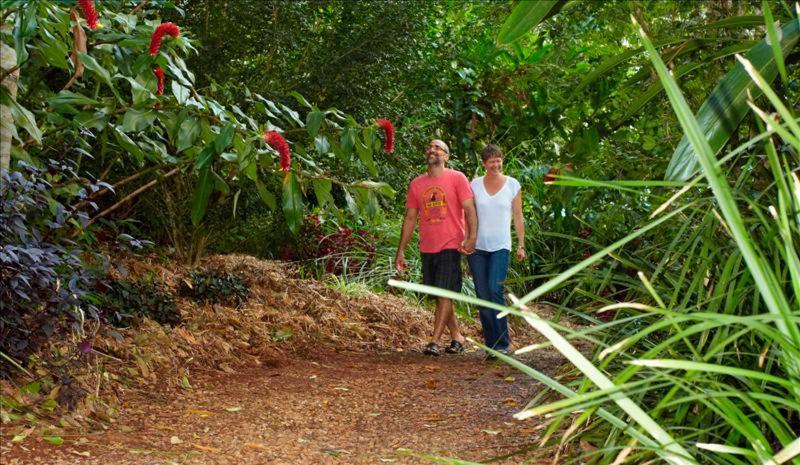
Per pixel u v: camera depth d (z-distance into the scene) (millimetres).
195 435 4055
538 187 9828
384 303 8562
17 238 4117
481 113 12070
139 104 4957
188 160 5742
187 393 4980
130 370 4973
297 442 4027
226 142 4879
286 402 4926
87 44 5000
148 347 5391
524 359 6570
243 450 3826
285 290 8125
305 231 9898
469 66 12367
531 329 8539
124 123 4816
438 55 11961
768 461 1842
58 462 3402
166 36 5078
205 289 7117
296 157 5648
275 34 8477
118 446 3723
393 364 6418
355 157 9156
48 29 4598
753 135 3418
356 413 4727
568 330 2020
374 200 5758
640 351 3686
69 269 4578
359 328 7539
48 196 4375
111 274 6605
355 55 8906
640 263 3896
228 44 8422
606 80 4730
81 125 4945
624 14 5617
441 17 10953
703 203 3223
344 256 9734
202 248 8281
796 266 2010
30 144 4961
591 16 6668
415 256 9922
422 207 7066
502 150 11961
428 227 7023
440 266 7008
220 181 5246
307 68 8891
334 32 9078
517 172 10391
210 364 5738
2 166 4258
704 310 3344
